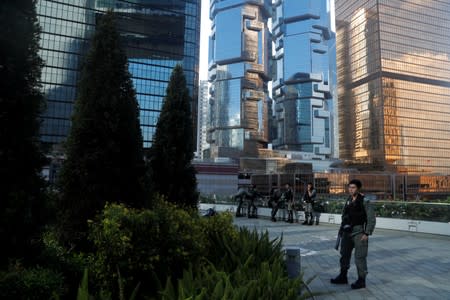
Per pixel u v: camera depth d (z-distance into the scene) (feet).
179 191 27.96
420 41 495.82
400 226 46.60
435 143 477.77
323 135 649.61
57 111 223.51
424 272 23.97
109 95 18.06
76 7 236.43
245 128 649.61
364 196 20.38
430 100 486.79
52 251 14.40
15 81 13.42
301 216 60.64
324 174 88.94
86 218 16.44
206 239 19.06
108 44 19.02
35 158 13.76
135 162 18.44
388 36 479.00
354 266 26.03
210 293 11.59
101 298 11.47
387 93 464.65
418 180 88.58
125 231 14.08
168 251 15.01
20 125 13.46
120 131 18.04
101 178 17.13
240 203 72.84
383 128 453.58
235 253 18.37
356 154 506.07
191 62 276.62
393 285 20.52
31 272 11.62
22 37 13.75
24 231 12.80
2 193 12.69
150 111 252.21
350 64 534.78
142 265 14.12
